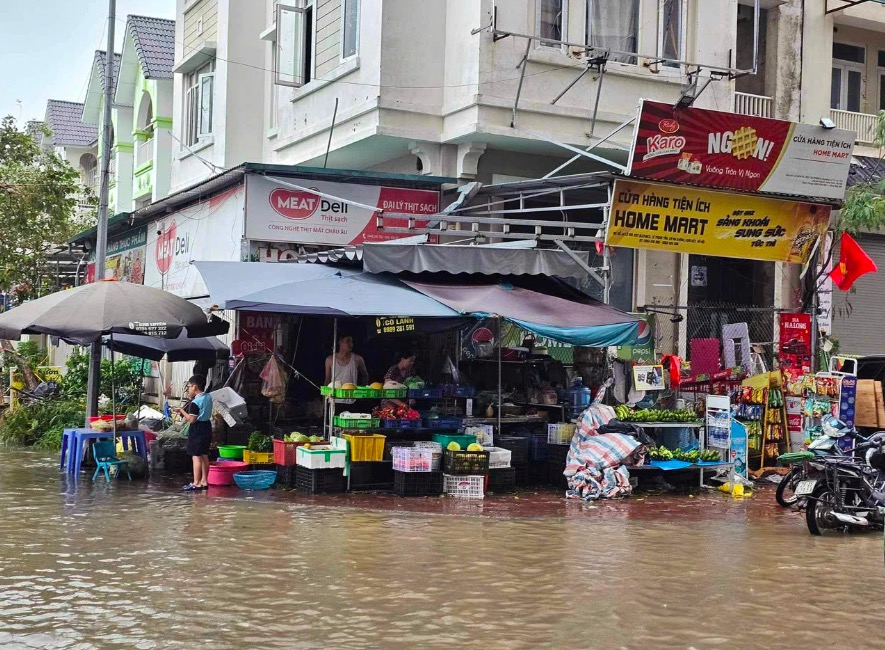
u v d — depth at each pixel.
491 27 14.57
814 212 13.81
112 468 13.09
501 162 15.95
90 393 14.29
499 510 11.23
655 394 14.13
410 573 8.07
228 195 15.82
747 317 17.47
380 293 12.18
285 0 18.66
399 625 6.60
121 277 22.53
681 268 16.83
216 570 8.06
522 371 14.38
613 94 15.83
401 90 15.35
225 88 20.27
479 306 12.00
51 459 15.35
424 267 12.34
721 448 13.13
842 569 8.60
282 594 7.34
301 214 15.12
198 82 22.11
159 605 7.00
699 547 9.45
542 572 8.21
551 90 15.35
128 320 12.25
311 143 17.53
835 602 7.43
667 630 6.61
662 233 12.88
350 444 12.15
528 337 14.36
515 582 7.84
